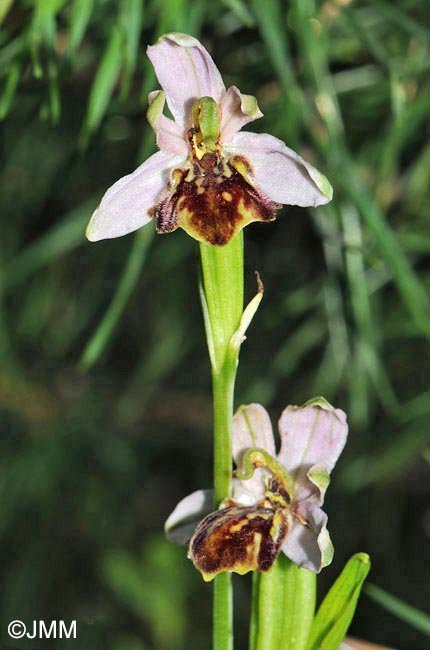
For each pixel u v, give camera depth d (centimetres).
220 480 24
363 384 32
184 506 25
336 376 33
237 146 25
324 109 28
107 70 27
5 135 34
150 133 28
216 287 24
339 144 28
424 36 28
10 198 35
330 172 30
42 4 27
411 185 32
